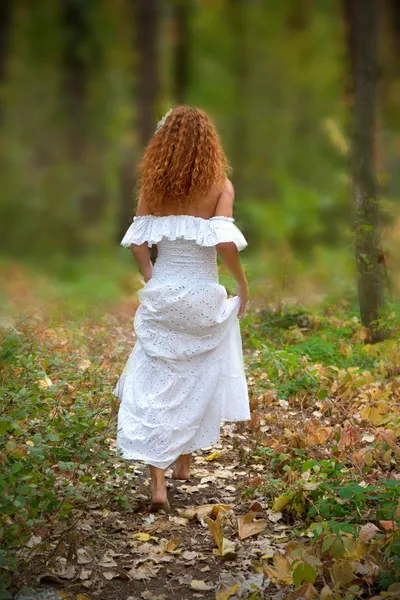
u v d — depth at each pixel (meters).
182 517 4.12
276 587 3.47
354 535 3.62
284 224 14.13
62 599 3.29
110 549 3.76
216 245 4.16
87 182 19.59
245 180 23.09
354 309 8.15
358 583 3.37
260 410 5.58
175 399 4.22
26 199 18.64
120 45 21.00
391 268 7.88
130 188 18.27
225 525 4.04
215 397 4.32
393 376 6.18
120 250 15.37
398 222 8.25
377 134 7.36
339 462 4.30
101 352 6.56
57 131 20.56
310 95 24.45
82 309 8.70
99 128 20.47
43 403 4.51
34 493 3.59
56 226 18.45
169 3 20.27
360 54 7.12
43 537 3.71
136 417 4.20
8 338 4.75
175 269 4.23
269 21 24.45
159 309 4.21
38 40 21.83
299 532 3.89
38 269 14.93
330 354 6.59
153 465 4.14
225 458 4.95
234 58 24.73
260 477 4.50
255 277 8.90
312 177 22.59
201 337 4.25
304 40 24.39
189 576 3.58
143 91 16.91
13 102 20.73
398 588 3.21
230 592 3.36
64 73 20.86
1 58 20.81
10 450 3.81
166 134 4.22
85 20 20.48
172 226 4.20
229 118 24.30
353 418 5.24
